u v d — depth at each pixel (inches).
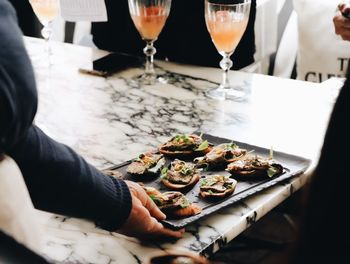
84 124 57.7
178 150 49.8
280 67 107.0
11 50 26.4
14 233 31.8
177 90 66.1
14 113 26.0
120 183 39.0
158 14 65.1
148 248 38.7
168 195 41.4
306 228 16.8
